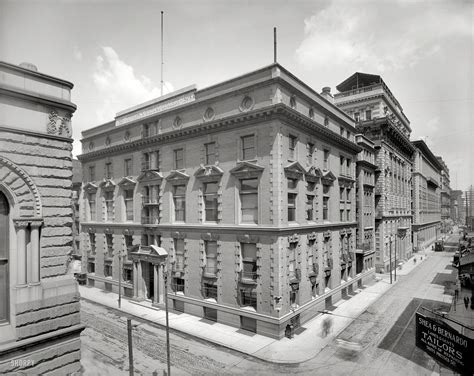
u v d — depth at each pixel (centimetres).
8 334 1197
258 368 1914
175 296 3095
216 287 2822
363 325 2644
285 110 2438
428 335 1495
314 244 2988
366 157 4625
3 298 1231
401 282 4372
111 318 2884
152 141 3422
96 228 4222
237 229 2625
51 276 1350
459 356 1318
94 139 4347
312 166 2930
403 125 7044
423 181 8812
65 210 1410
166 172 3322
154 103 3541
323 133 3102
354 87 6347
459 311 2750
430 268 5484
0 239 1240
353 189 3956
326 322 2725
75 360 1383
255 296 2548
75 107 1455
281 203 2447
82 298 3625
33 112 1328
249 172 2572
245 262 2633
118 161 3944
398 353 2102
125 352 2125
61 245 1386
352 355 2077
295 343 2275
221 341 2316
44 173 1344
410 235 7138
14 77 1274
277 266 2386
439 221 12388
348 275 3847
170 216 3241
